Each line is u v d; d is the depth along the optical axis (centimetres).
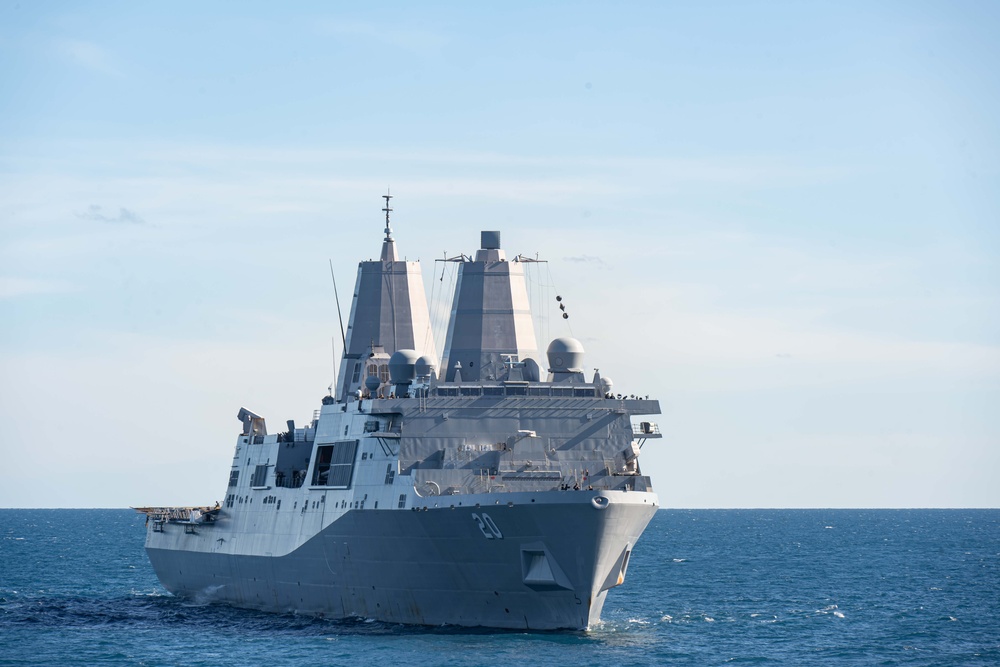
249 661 11212
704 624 14050
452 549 11406
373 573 12419
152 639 12900
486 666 10269
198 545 16500
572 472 11931
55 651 12256
